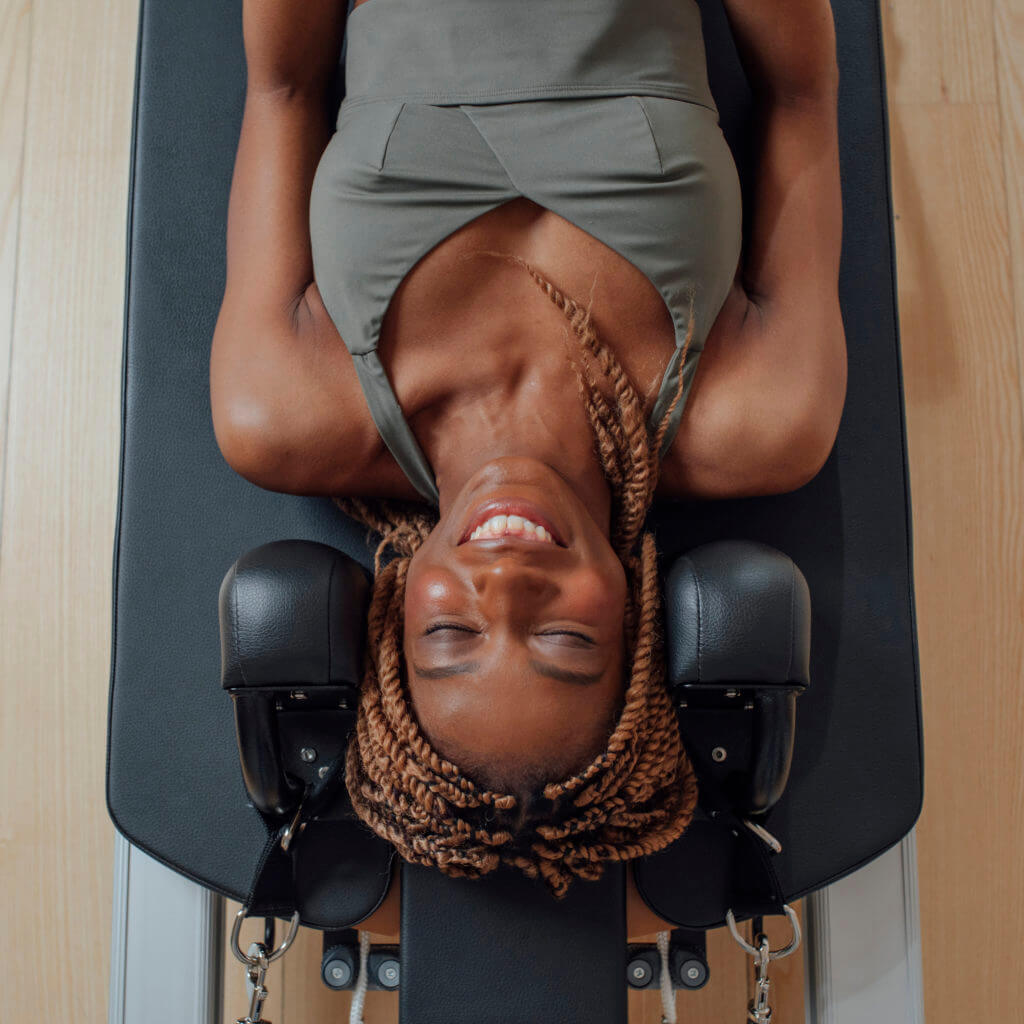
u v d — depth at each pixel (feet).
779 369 3.52
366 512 3.77
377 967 3.82
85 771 4.81
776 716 3.14
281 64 3.73
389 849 3.41
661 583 3.34
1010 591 5.06
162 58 4.21
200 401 3.98
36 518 4.99
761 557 3.11
